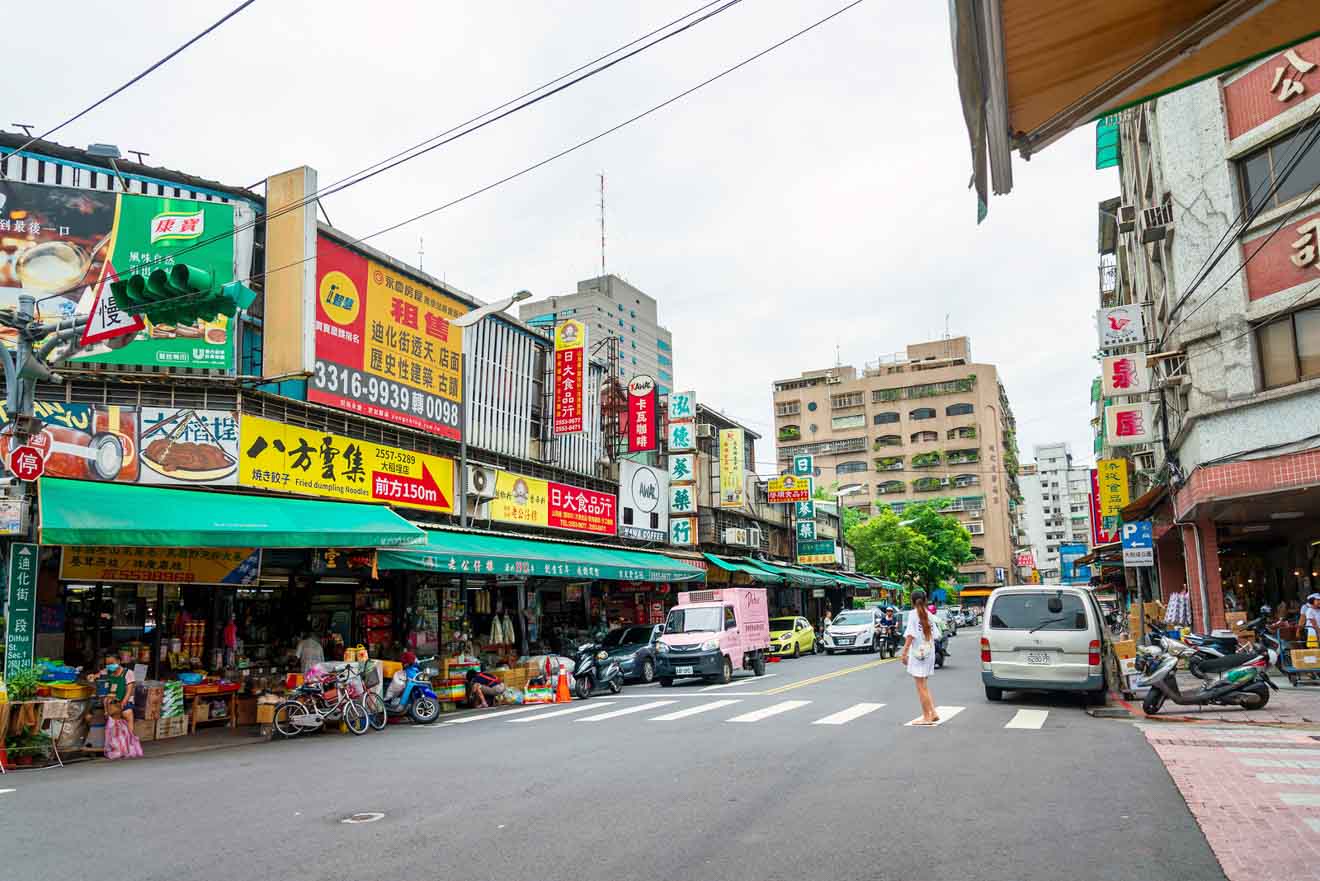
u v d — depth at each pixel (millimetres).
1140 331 22141
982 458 96125
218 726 14250
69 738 11266
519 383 23797
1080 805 6801
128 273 14750
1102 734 10555
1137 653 15602
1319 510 19344
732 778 8211
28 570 11883
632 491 29297
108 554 13578
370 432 18422
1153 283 24406
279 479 15969
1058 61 3984
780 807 6965
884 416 100750
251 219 16219
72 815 7434
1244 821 6188
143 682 12820
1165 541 29141
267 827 6758
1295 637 18516
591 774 8648
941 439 97938
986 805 6859
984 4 3242
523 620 22047
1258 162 18109
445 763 9711
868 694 16516
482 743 11414
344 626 18000
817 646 37375
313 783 8680
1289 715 11844
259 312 16141
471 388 21672
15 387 11617
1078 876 5090
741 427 43344
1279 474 16578
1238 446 17938
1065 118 4543
